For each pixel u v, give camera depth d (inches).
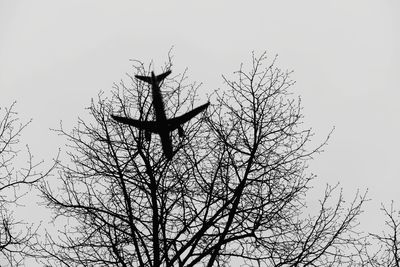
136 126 399.2
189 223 525.3
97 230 537.3
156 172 546.6
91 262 529.0
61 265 530.9
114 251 521.3
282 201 547.5
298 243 542.3
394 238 531.2
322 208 550.3
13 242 536.1
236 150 546.9
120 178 540.7
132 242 529.0
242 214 549.6
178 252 509.4
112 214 534.3
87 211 548.4
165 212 523.8
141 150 540.4
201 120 550.0
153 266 503.8
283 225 550.3
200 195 548.4
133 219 537.6
